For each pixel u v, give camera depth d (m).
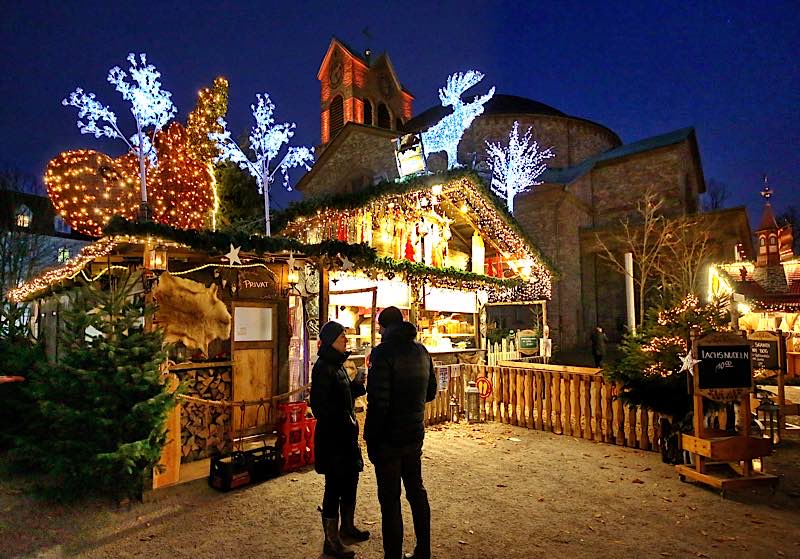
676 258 23.53
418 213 11.65
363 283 10.73
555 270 14.26
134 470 5.68
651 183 28.03
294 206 10.00
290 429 6.79
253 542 4.64
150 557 4.37
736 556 4.38
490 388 10.19
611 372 7.91
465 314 14.79
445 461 7.32
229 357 7.82
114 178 8.44
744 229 24.11
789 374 15.97
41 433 6.22
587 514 5.32
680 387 7.02
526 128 31.02
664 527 4.99
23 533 4.87
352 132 25.84
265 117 11.02
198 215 9.79
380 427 4.02
